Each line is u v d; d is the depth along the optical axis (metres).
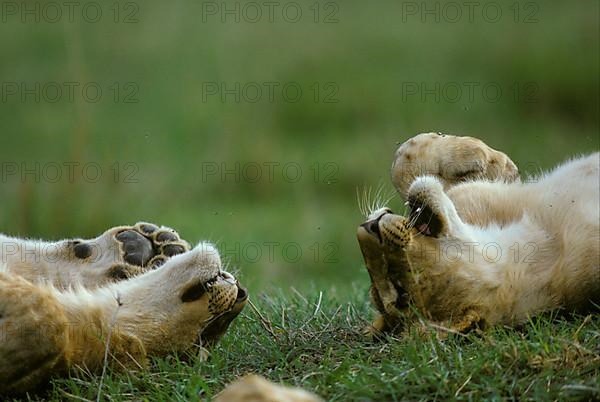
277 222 40.38
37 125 50.66
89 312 18.12
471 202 20.53
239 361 18.94
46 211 39.09
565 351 17.19
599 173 19.92
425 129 50.47
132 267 20.20
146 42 61.22
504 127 51.31
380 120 51.62
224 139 48.28
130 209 40.31
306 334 20.25
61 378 17.77
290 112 52.28
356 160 46.38
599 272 18.91
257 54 59.69
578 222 19.25
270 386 12.78
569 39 60.03
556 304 19.17
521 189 20.61
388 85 54.41
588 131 52.28
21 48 60.19
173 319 18.50
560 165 21.50
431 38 61.44
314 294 24.34
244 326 20.94
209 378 17.98
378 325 19.39
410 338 18.05
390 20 64.00
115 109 51.91
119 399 17.28
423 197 18.58
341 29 62.94
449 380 16.62
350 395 16.50
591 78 55.16
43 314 17.03
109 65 58.03
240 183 44.94
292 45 60.31
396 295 18.55
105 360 17.64
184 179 44.47
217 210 41.84
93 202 39.81
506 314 18.97
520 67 56.78
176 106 52.66
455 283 18.58
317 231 39.19
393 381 16.67
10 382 17.19
